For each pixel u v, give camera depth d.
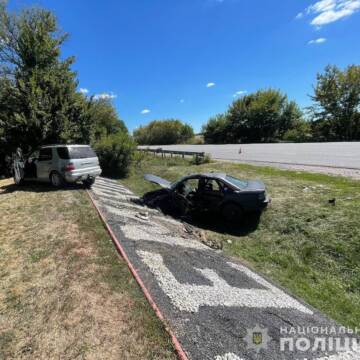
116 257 4.62
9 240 5.32
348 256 5.37
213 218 8.31
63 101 15.65
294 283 4.98
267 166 14.15
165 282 3.97
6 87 14.89
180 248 5.59
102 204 8.05
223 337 2.98
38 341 2.78
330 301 4.41
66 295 3.53
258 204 7.43
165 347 2.73
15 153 14.79
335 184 9.11
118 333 2.89
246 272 5.02
